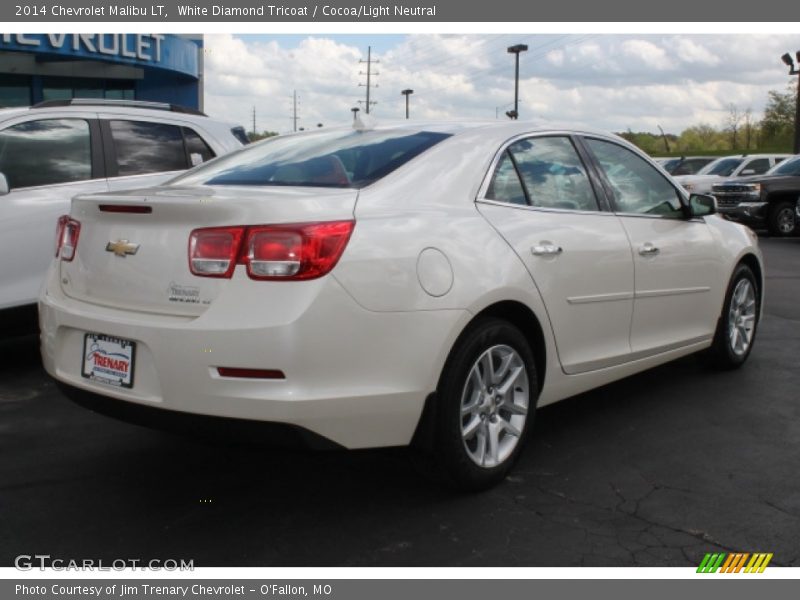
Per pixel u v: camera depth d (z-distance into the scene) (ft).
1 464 13.69
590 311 14.28
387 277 10.89
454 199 12.54
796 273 37.73
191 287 10.67
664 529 11.39
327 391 10.44
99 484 12.92
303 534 11.27
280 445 10.51
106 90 76.28
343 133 14.44
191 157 22.65
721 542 11.03
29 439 14.88
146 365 10.86
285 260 10.30
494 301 12.12
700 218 17.93
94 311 11.52
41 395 17.56
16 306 18.65
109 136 20.97
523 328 13.41
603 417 16.21
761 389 18.07
